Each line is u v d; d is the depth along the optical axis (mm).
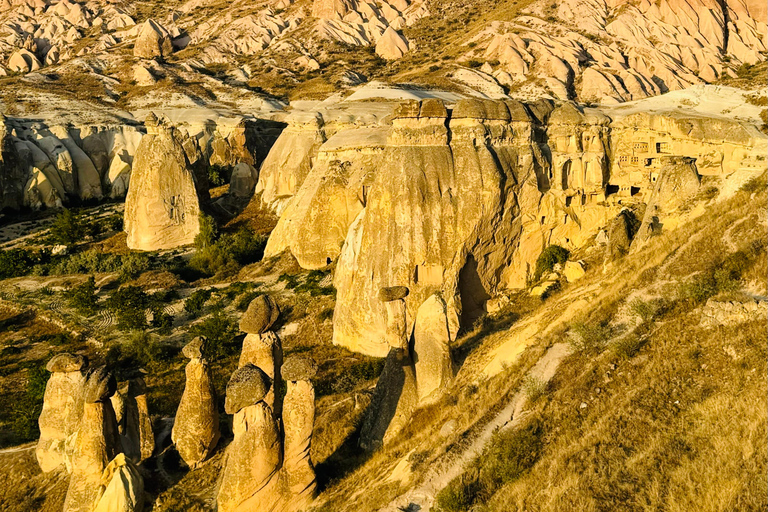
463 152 34781
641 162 40188
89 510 19281
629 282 24281
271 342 21625
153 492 21453
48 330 42969
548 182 38344
